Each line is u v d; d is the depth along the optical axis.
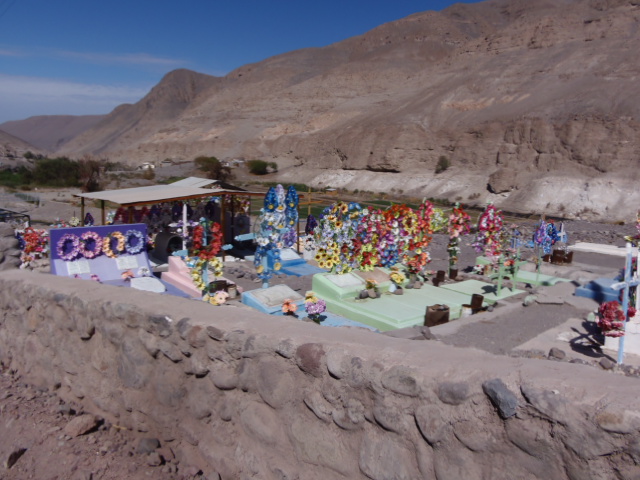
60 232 14.66
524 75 115.12
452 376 3.42
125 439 5.49
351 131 121.06
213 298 9.70
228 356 4.70
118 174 106.44
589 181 77.00
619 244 27.34
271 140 157.12
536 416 3.02
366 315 12.73
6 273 7.79
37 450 5.26
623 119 82.00
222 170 113.94
